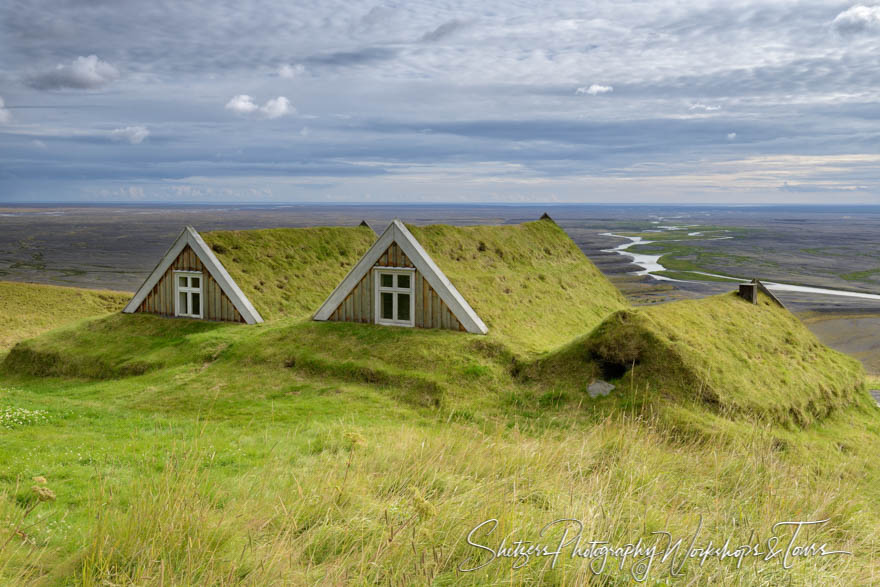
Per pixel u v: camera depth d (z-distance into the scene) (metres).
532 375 18.05
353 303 22.41
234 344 21.77
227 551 5.79
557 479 8.14
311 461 9.48
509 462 8.90
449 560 5.88
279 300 25.36
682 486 8.85
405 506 6.98
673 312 18.41
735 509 8.14
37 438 11.82
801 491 9.08
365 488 7.55
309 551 6.05
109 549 5.55
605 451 10.31
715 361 16.89
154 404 17.50
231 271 24.92
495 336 19.95
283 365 20.05
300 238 29.23
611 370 17.25
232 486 7.82
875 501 11.61
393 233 21.62
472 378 17.98
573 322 24.17
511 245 26.42
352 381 18.72
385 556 5.79
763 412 16.16
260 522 6.40
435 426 14.72
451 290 20.59
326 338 21.23
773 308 22.00
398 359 19.14
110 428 13.44
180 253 25.55
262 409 16.45
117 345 23.95
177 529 5.81
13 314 40.25
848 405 19.73
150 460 9.52
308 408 16.38
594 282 28.64
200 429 13.27
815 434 17.08
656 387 16.02
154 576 5.13
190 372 20.36
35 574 5.51
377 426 13.93
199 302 25.23
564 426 15.29
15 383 22.84
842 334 48.81
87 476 8.73
